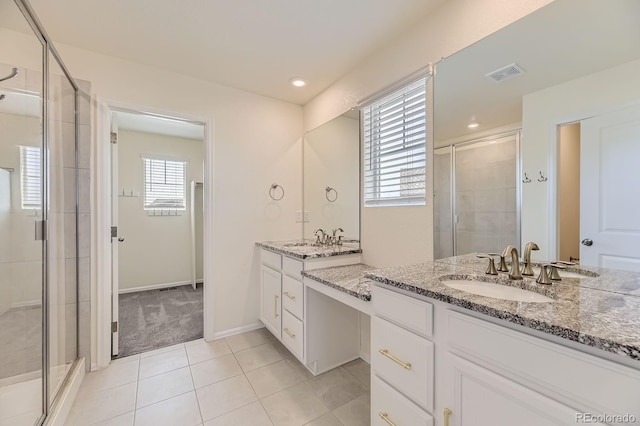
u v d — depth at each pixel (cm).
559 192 117
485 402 85
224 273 253
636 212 96
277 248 230
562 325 70
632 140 97
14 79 151
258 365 207
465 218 150
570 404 69
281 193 284
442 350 98
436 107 162
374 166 207
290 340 211
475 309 86
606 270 104
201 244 431
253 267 268
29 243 151
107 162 206
